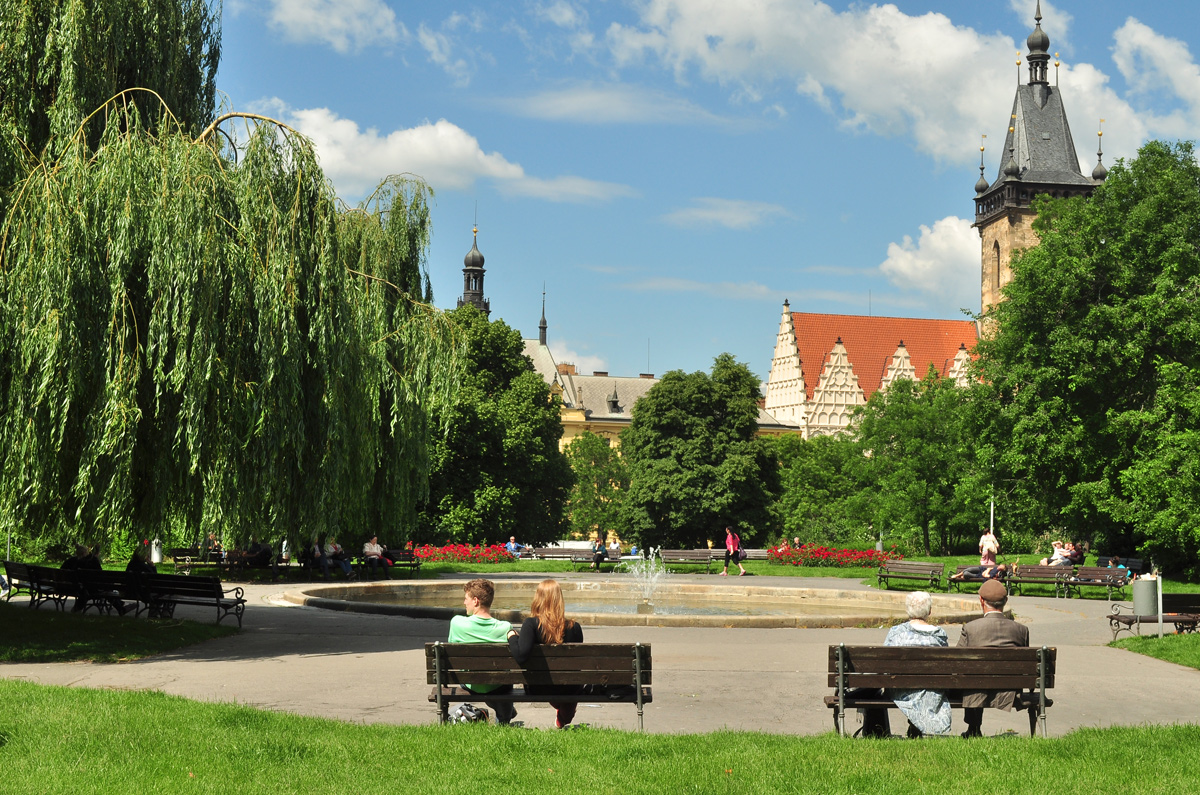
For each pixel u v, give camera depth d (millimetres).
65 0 16578
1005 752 8297
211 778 7312
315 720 9484
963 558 50031
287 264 15797
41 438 14109
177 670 13781
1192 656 15742
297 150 16766
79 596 19953
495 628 10016
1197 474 32625
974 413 43781
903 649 9164
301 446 15734
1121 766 7949
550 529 66000
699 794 7031
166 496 14977
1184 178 41250
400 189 29641
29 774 7344
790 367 124625
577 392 134250
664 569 42688
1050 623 22312
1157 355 39000
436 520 52969
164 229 14617
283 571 34438
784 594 29984
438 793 7004
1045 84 106875
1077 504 38469
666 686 12945
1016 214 104812
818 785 7223
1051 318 40219
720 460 67000
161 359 14391
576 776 7477
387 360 21688
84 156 15180
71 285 14125
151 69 17891
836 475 83188
